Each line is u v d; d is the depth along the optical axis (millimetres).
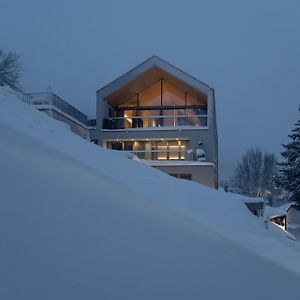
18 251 2434
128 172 5660
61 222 2855
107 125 25125
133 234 2979
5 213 2768
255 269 2920
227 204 7656
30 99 19531
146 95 25938
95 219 3037
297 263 3373
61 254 2512
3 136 4410
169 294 2395
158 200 4207
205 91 23656
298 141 29922
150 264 2645
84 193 3463
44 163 3939
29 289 2172
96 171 4387
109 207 3326
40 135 5180
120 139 24281
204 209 5270
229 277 2707
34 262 2377
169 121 25031
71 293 2221
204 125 24203
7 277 2215
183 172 21797
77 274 2379
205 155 23297
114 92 24844
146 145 24531
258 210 16109
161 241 2990
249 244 3668
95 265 2498
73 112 22875
